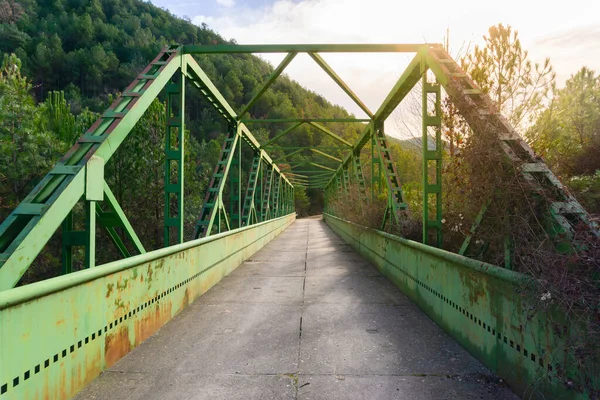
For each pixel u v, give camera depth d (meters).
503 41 5.20
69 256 3.64
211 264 6.55
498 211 3.03
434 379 2.86
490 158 3.09
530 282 2.33
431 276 4.54
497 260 3.06
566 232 2.30
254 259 10.34
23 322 2.08
